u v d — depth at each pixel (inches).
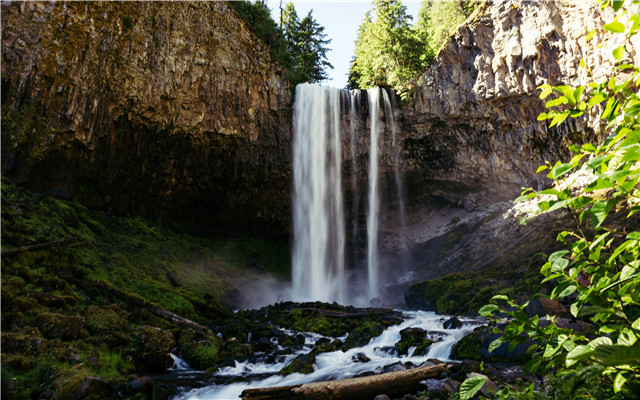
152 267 710.5
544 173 954.1
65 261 541.3
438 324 515.8
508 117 976.9
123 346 376.5
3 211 552.1
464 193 1106.1
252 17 1182.3
